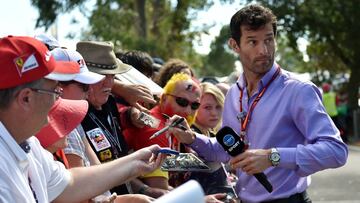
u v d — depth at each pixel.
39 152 3.67
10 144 3.21
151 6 41.50
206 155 5.14
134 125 5.32
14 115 3.24
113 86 5.65
